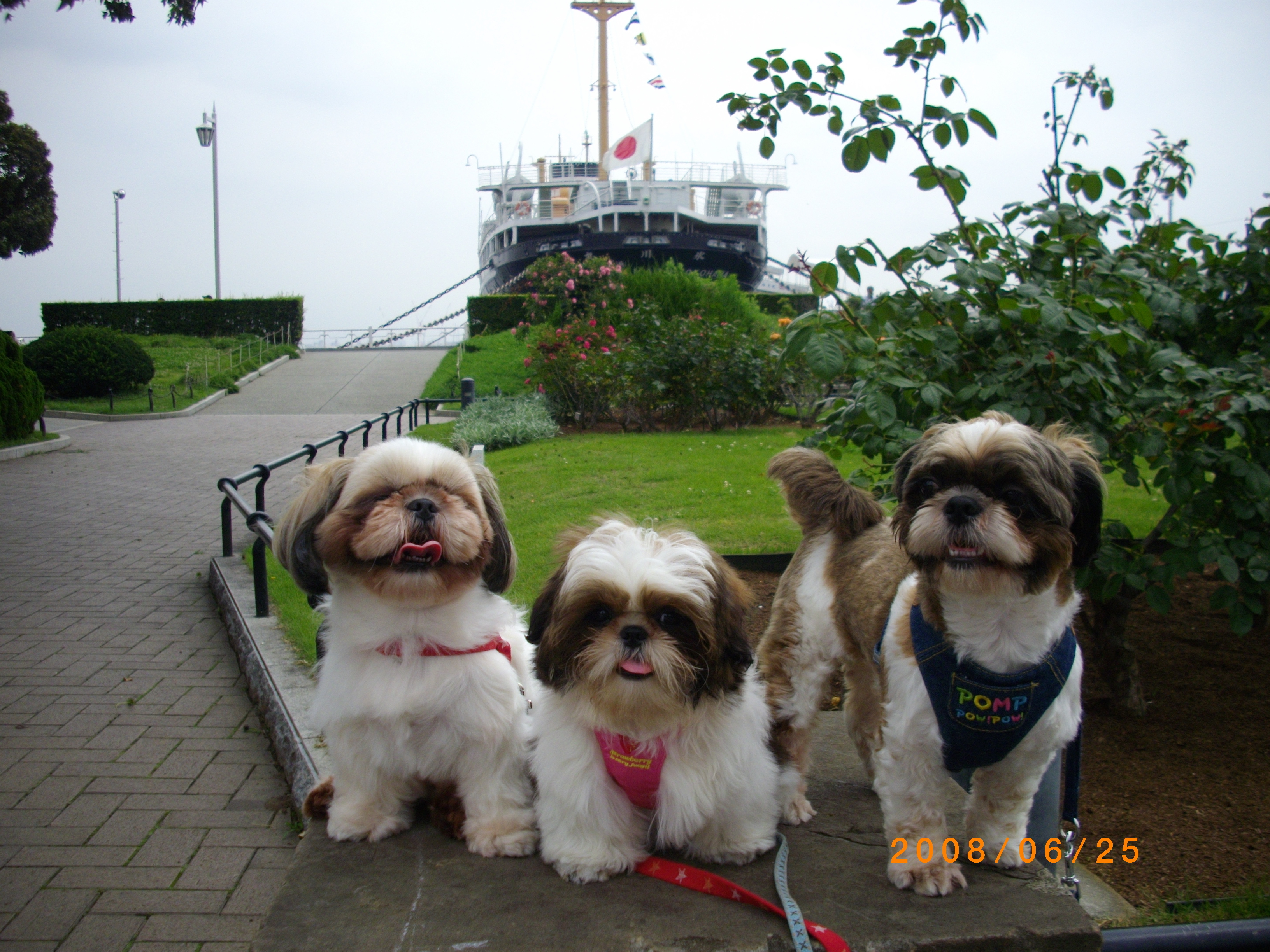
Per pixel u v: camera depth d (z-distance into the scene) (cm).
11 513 1057
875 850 274
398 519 257
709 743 254
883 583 288
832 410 495
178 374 3072
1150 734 450
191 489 1233
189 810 393
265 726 473
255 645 532
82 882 339
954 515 226
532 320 3155
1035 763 252
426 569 258
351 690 271
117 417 2255
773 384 1717
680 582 244
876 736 318
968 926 226
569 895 243
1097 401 412
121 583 764
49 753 446
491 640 281
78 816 387
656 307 2325
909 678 250
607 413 1853
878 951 216
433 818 290
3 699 514
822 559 328
